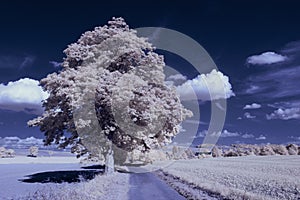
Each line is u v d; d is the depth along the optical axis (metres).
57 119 25.70
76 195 13.49
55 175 38.66
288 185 21.86
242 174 33.06
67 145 27.64
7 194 19.56
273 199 15.78
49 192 13.23
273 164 56.19
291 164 55.78
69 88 22.72
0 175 42.28
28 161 106.94
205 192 19.56
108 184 20.14
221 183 23.91
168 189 21.20
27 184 27.88
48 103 25.78
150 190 20.38
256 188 20.84
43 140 27.64
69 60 26.75
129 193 18.55
